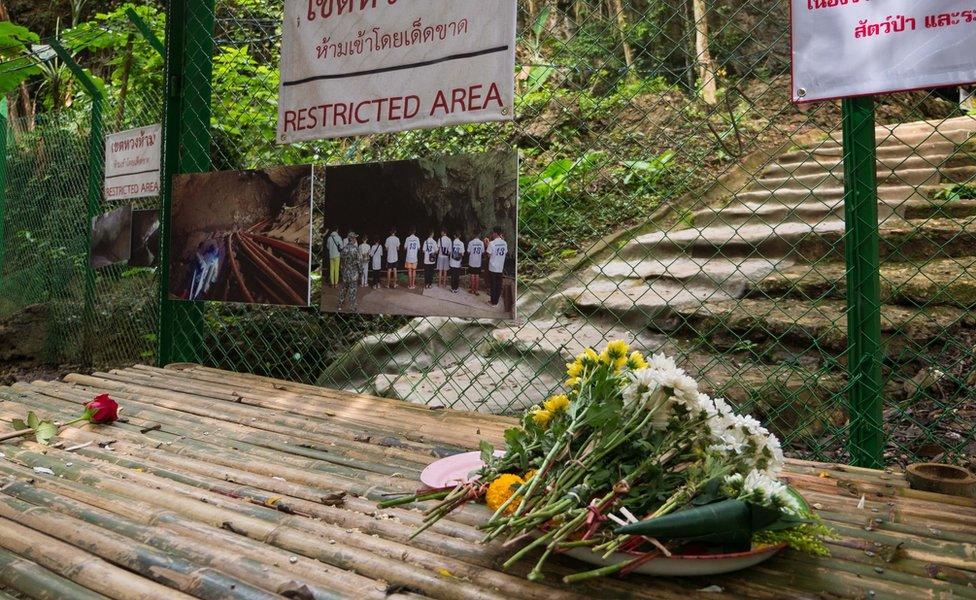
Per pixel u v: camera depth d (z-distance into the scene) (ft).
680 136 22.41
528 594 3.76
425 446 6.49
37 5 35.17
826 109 23.61
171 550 4.26
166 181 12.02
